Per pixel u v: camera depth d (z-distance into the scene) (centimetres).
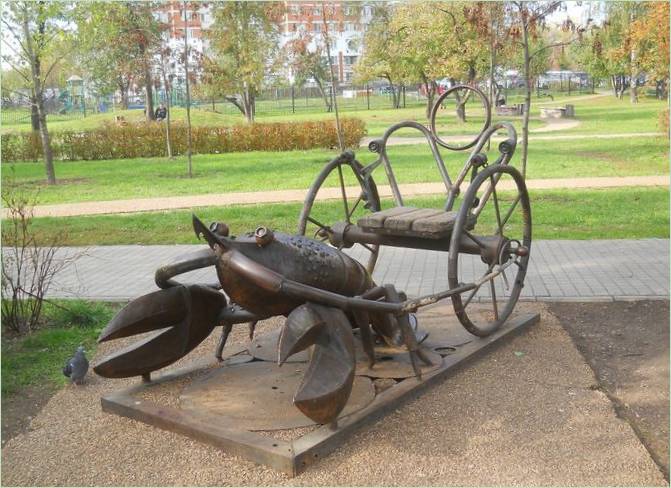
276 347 493
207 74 2484
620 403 425
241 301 373
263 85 3803
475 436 374
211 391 423
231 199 1296
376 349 477
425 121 3438
